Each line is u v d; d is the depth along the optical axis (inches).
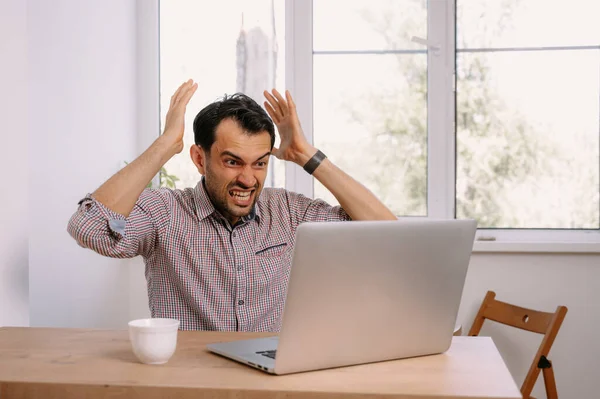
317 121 124.9
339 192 78.4
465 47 122.3
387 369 50.4
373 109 124.2
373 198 78.9
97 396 45.5
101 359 52.4
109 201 67.7
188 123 126.3
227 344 56.3
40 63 90.1
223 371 49.1
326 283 47.8
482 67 122.2
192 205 76.3
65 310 97.0
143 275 119.5
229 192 71.4
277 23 124.7
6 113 76.7
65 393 45.8
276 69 125.0
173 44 126.5
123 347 56.4
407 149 123.8
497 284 116.6
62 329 64.2
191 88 75.2
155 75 126.0
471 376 48.4
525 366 116.2
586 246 113.6
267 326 76.7
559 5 120.6
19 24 78.7
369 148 124.5
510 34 121.5
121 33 117.6
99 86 108.3
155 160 70.5
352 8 123.5
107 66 111.4
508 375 48.7
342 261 48.0
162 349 50.5
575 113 121.0
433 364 52.1
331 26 124.0
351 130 124.4
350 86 124.1
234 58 125.6
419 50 122.7
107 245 68.7
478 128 122.6
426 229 51.5
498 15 121.5
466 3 121.8
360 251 48.7
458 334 85.2
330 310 48.6
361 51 123.8
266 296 76.8
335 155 125.0
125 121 119.8
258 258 76.5
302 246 46.2
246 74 125.0
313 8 124.0
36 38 89.1
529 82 121.6
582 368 115.4
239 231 76.3
